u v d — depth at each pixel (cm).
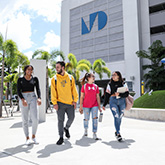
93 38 3141
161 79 2153
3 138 410
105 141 373
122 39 2788
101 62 2297
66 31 3559
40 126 602
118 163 241
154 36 2630
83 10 3356
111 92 398
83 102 421
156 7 2806
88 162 245
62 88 357
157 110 725
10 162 246
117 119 383
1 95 970
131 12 2716
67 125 390
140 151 298
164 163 240
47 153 288
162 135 434
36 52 1484
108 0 3020
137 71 2569
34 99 362
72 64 1988
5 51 1044
